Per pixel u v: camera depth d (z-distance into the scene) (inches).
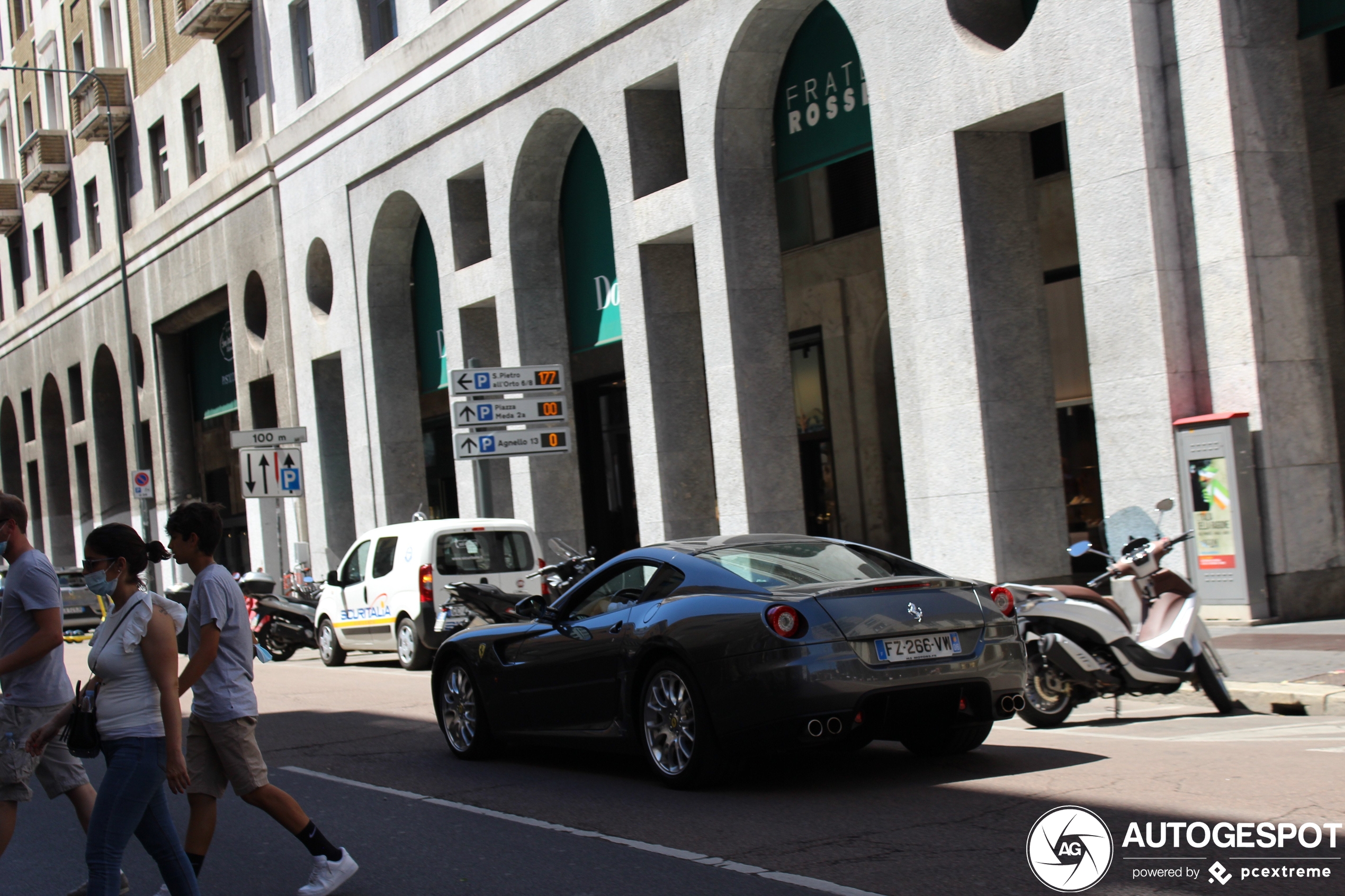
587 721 341.1
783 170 708.0
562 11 816.3
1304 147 504.4
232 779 234.4
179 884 216.1
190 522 237.1
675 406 770.8
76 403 1796.3
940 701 304.2
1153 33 514.3
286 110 1182.9
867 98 651.5
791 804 290.2
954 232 583.8
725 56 690.8
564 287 893.8
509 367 787.4
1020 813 265.1
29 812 351.9
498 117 887.7
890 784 305.1
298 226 1167.6
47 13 1833.2
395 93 999.6
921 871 226.7
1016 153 592.1
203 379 1476.4
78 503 1801.2
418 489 1061.8
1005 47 582.2
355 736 448.8
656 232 752.3
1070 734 370.0
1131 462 521.0
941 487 597.3
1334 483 504.4
